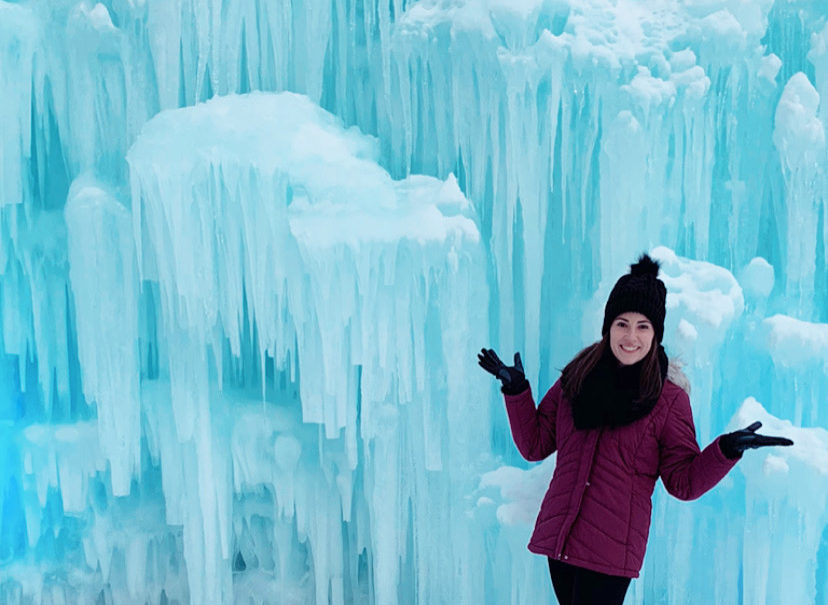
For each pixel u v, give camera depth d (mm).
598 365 2738
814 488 3305
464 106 3818
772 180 3820
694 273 3650
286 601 4090
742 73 3783
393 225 3646
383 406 3793
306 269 3662
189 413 3889
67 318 4199
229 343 4230
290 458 3982
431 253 3625
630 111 3656
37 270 4070
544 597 3615
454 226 3666
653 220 3779
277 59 4031
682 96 3695
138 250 3791
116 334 3906
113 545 4113
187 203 3695
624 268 3723
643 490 2688
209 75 4094
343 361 3723
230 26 3963
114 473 3975
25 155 3994
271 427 4027
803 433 3424
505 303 3871
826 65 3684
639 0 3879
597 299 3740
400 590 4016
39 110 4008
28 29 3875
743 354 3764
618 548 2621
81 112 3980
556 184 3910
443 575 3863
